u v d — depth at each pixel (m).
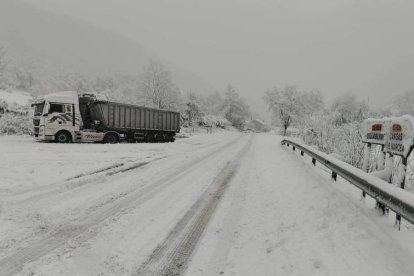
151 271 4.18
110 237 5.21
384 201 5.11
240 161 14.80
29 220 5.83
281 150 20.11
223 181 9.91
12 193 7.58
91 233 5.34
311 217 6.04
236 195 8.13
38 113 21.06
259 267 4.31
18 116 27.52
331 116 19.12
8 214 6.09
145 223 5.92
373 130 6.99
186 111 66.31
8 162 11.91
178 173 11.06
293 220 6.03
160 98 55.62
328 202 6.70
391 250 4.28
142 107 25.88
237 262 4.47
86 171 10.73
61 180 9.20
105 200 7.30
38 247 4.73
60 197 7.40
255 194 8.25
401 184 5.50
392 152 5.96
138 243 5.02
